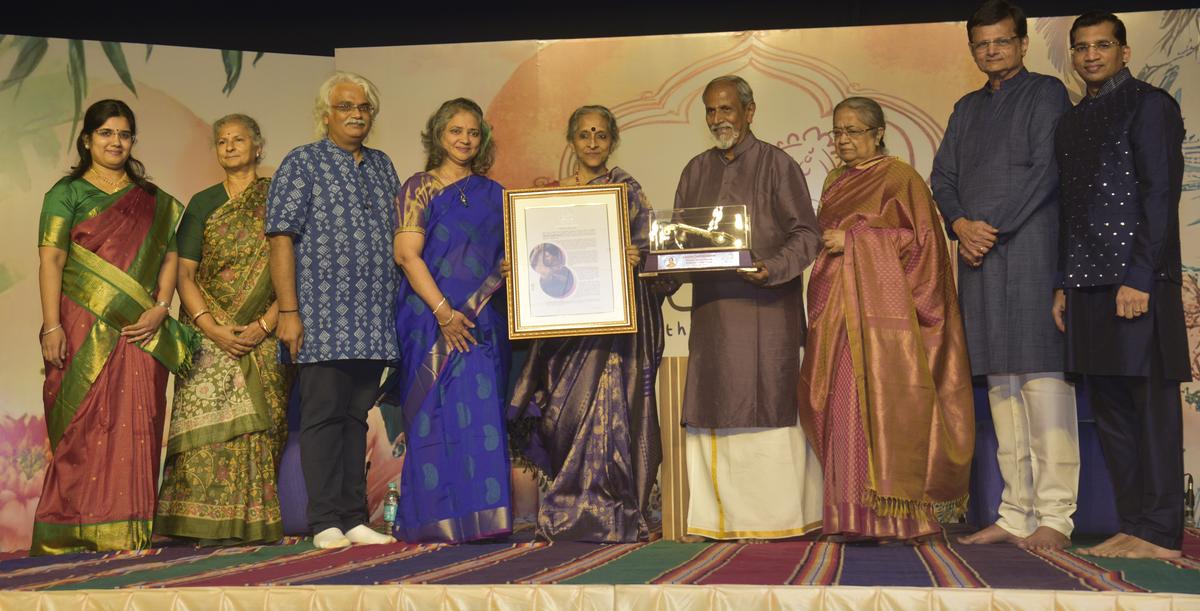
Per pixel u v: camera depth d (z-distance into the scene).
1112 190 3.94
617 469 4.39
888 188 4.39
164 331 4.70
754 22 6.23
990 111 4.38
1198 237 5.36
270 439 4.75
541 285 4.37
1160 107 3.92
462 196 4.48
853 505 4.16
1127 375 3.83
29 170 5.52
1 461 5.38
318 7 6.25
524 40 5.80
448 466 4.32
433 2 6.27
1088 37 4.04
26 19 6.01
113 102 4.75
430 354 4.38
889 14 6.11
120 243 4.70
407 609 3.02
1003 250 4.27
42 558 4.27
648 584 3.02
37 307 5.49
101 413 4.61
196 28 6.18
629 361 4.46
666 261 4.23
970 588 2.94
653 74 5.76
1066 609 2.87
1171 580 3.10
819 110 5.68
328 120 4.51
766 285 4.29
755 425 4.36
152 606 3.08
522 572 3.34
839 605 2.95
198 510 4.59
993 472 4.66
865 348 4.23
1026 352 4.17
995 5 4.35
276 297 4.70
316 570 3.49
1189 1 5.80
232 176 4.95
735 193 4.52
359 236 4.42
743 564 3.53
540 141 5.77
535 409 4.52
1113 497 4.50
